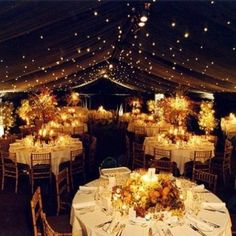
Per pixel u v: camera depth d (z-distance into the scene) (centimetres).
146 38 654
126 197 389
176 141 884
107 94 2342
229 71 718
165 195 380
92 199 457
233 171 975
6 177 881
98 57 1075
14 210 668
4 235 564
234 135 1284
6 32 352
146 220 384
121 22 562
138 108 1900
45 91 917
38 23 359
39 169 781
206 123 1105
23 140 905
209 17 384
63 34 472
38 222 494
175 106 934
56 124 1258
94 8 384
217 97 1426
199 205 432
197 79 1104
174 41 593
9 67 672
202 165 827
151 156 910
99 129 1827
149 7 426
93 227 381
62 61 846
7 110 1283
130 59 1128
